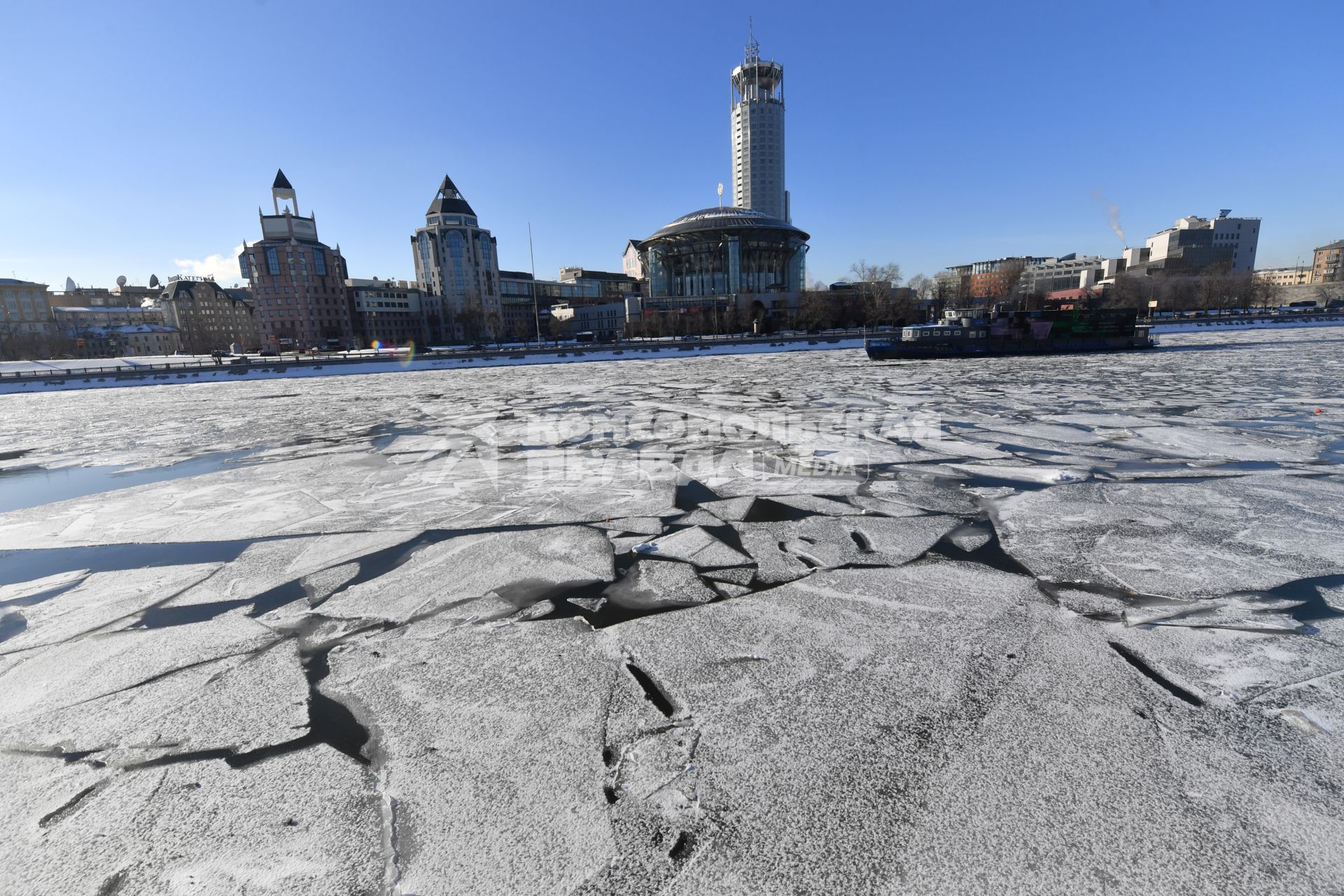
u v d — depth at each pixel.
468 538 7.22
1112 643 4.48
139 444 15.41
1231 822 2.82
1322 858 2.61
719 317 93.81
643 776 3.25
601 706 3.90
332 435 15.57
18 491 10.77
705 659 4.42
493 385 30.36
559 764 3.38
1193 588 5.37
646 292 139.88
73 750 3.65
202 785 3.32
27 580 6.44
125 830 3.01
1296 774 3.12
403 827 2.97
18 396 37.91
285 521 8.11
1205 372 24.69
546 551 6.72
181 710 4.03
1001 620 4.88
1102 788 3.05
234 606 5.61
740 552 6.54
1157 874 2.56
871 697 3.89
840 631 4.77
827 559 6.28
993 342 38.03
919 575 5.81
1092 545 6.43
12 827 3.06
